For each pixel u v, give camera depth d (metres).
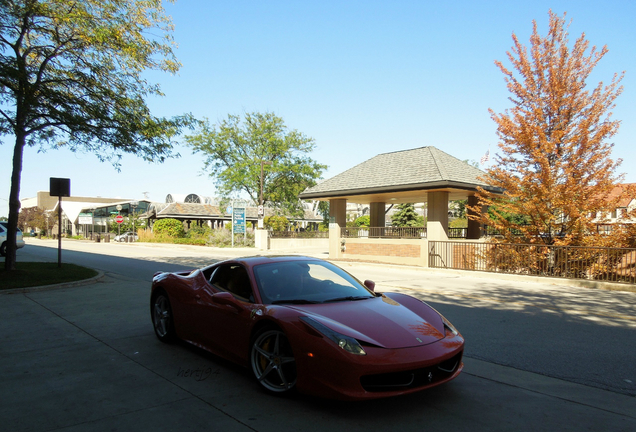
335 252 23.39
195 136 35.81
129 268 16.42
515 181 16.28
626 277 13.26
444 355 3.77
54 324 7.02
